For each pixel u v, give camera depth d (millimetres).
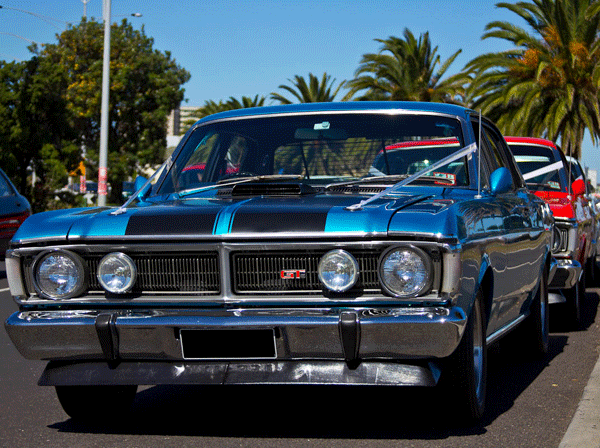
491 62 34031
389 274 3902
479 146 5336
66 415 5047
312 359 4059
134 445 4258
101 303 4195
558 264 8430
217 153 5430
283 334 3988
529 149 9898
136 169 50250
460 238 4023
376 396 5391
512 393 5539
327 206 4176
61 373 4301
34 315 4254
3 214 13797
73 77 49750
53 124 37344
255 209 4168
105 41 29016
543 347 6781
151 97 50094
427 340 3883
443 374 4297
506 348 6770
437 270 3912
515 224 5434
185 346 4109
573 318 8609
